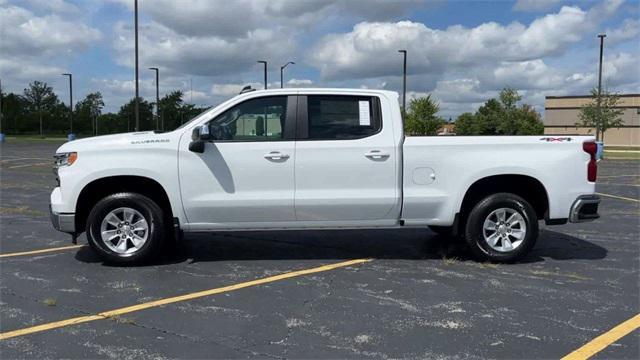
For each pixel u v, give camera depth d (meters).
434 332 4.42
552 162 6.43
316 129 6.32
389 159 6.33
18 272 6.13
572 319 4.72
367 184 6.34
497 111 58.22
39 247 7.36
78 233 6.44
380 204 6.36
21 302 5.11
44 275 6.02
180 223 6.28
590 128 53.72
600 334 4.39
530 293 5.45
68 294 5.35
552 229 8.94
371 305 5.06
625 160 30.41
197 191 6.21
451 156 6.39
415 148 6.36
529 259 6.88
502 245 6.59
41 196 12.57
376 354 3.99
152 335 4.33
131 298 5.24
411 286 5.66
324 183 6.30
